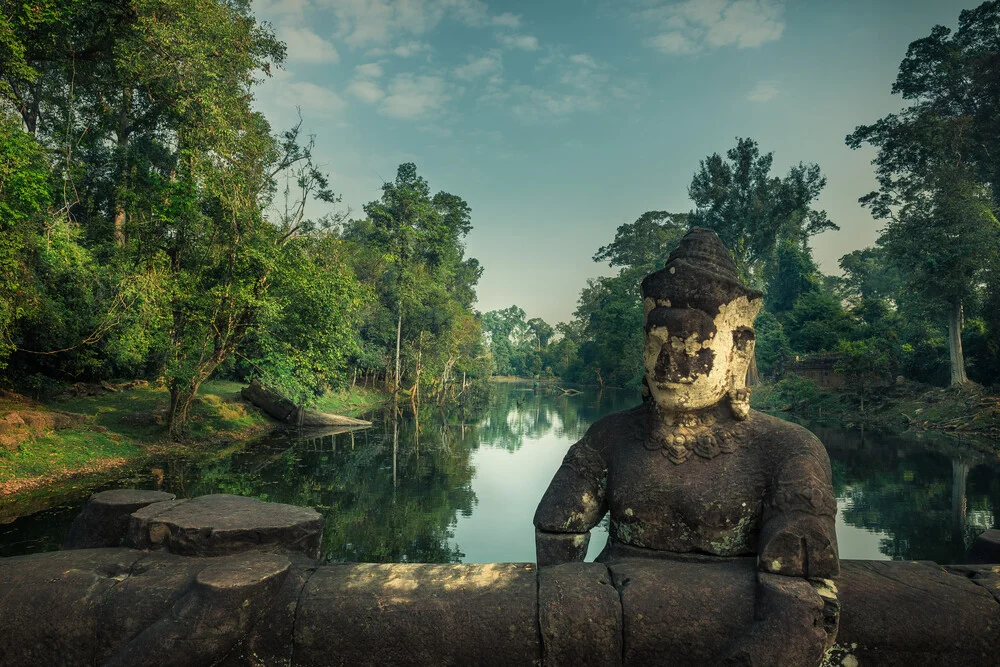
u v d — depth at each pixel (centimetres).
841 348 3647
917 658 188
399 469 1490
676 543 225
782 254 5441
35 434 1238
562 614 188
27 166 1156
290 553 235
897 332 4025
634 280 6044
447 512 1070
